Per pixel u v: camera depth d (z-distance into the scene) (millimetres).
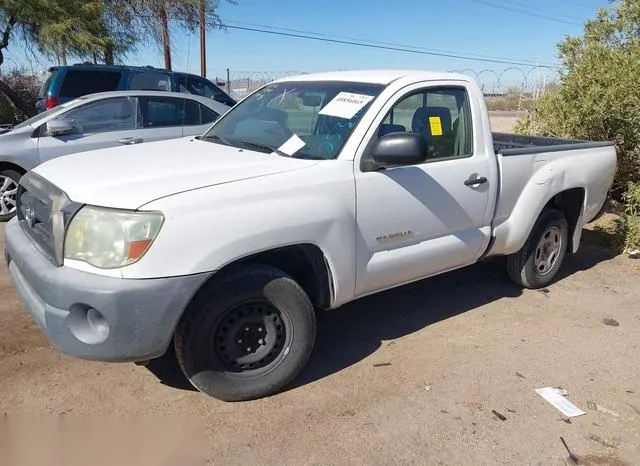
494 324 4504
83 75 9945
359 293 3689
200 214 2908
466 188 4125
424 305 4848
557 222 5168
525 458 2945
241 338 3232
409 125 3887
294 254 3473
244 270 3117
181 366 3146
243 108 4574
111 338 2795
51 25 16484
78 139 7230
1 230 6742
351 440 3029
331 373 3693
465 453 2963
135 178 3117
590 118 7547
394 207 3676
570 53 9258
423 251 3943
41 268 2951
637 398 3533
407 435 3088
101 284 2754
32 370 3539
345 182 3426
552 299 5082
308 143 3662
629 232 6609
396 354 3971
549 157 4910
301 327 3361
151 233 2801
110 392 3359
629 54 7980
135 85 10305
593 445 3066
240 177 3160
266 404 3318
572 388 3615
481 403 3406
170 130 7766
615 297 5184
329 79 4207
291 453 2912
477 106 4270
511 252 4785
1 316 4215
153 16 19734
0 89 17828
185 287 2871
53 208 3025
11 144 6906
